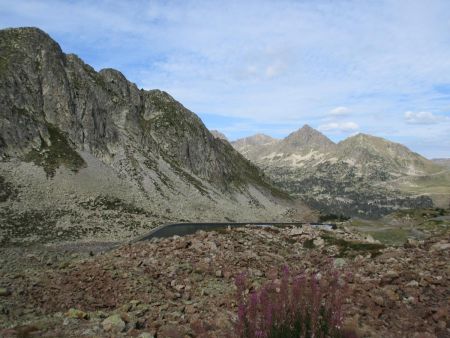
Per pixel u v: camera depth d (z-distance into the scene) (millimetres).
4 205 88438
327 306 10438
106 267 24969
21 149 118812
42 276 24766
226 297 18953
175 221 135375
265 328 9539
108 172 141750
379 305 15867
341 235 39219
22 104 131625
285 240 36625
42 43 154375
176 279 23031
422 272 19562
